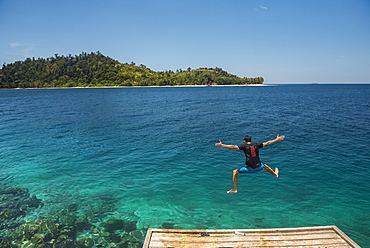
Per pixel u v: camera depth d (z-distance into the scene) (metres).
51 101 70.06
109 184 12.98
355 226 9.20
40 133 25.12
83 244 8.45
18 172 14.59
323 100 70.38
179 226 9.46
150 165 15.59
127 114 40.22
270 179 13.24
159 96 95.12
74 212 10.48
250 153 7.86
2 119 34.66
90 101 69.56
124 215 10.25
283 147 19.16
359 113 39.22
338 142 20.42
